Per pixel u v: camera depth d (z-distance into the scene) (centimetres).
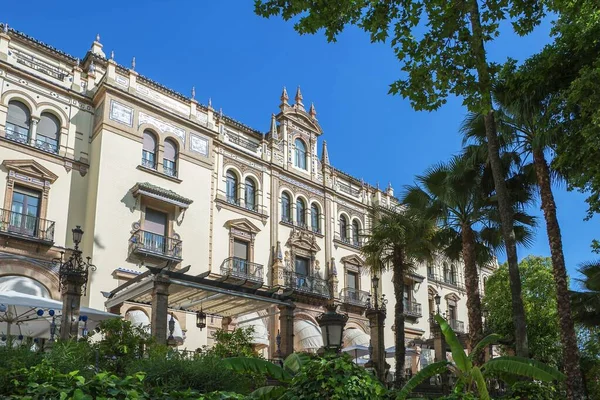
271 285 3509
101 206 2764
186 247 3073
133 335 1434
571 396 1669
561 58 1638
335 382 734
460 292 5181
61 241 2691
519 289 1720
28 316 1998
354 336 3775
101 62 3156
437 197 2444
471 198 2298
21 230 2544
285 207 3806
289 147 3941
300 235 3775
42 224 2633
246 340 1905
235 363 1015
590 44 1523
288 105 4016
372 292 4178
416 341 4103
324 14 1177
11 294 1856
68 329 1598
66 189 2780
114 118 2938
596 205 1630
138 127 3031
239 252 3419
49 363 720
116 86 2969
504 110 1972
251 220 3525
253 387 1325
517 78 1742
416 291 4572
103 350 1305
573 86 1454
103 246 2719
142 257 2848
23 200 2642
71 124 2892
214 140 3438
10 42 2805
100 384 623
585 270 2889
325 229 4003
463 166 2248
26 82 2766
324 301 3738
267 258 3550
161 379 952
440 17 1200
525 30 1309
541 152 1891
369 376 773
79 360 908
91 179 2856
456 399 1053
